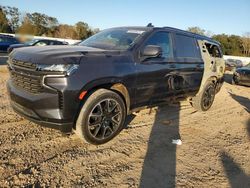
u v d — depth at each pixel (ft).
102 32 17.17
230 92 35.86
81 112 11.78
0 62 47.01
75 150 12.39
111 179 10.46
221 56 23.47
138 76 13.80
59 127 11.21
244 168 12.50
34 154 11.66
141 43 14.37
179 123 17.98
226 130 17.74
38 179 9.93
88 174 10.63
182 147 14.07
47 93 10.93
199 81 19.80
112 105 12.91
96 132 12.46
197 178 11.18
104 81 12.14
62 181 10.00
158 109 20.61
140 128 16.08
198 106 21.17
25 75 11.41
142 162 12.03
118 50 13.67
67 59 11.09
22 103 11.61
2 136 13.06
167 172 11.40
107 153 12.44
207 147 14.43
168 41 16.55
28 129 14.19
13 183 9.52
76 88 11.09
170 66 16.10
